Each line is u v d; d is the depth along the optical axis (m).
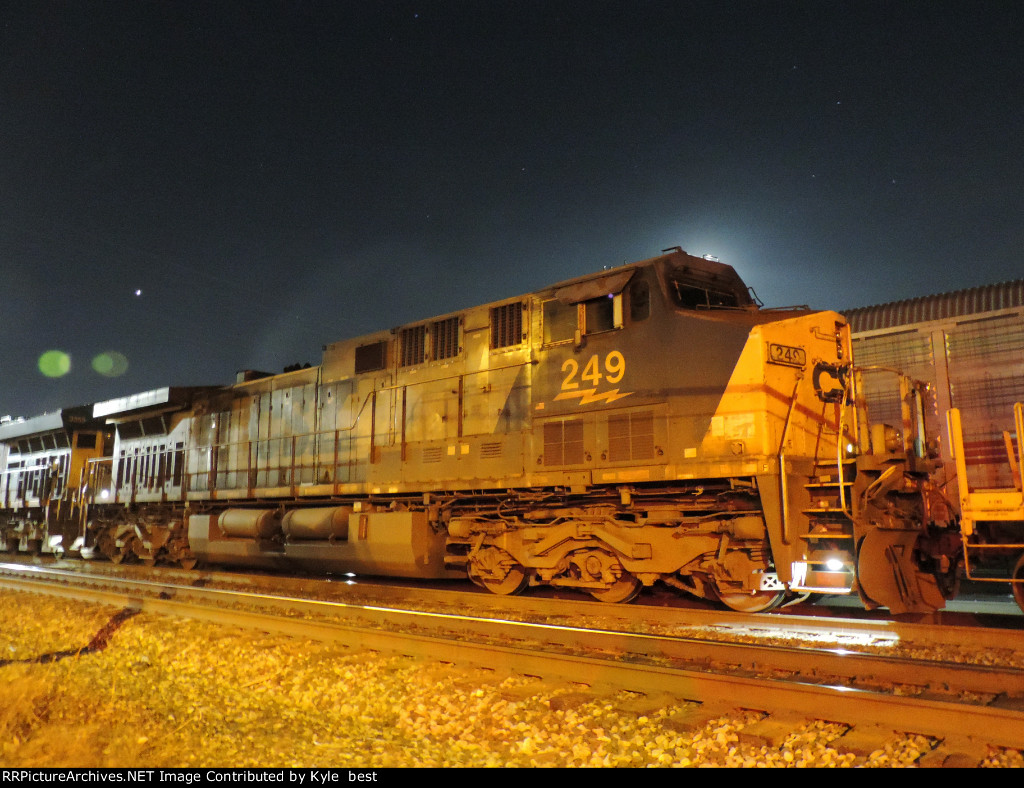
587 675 6.34
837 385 9.55
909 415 8.78
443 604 10.62
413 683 6.57
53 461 23.95
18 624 10.47
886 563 8.04
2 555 25.30
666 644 6.90
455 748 5.14
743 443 8.84
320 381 15.02
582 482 10.24
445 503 12.23
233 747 5.31
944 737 4.66
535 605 9.91
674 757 4.71
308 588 12.88
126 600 11.30
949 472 14.95
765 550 8.77
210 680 7.16
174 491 18.45
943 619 9.08
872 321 16.69
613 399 10.11
